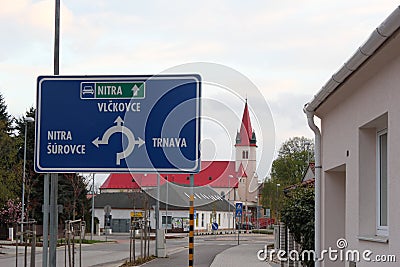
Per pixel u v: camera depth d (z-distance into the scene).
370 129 8.35
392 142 6.75
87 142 10.09
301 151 76.12
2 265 25.02
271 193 62.72
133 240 26.33
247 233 62.94
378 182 8.22
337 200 11.00
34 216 49.41
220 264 25.19
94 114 10.10
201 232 60.91
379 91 7.29
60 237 48.22
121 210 75.06
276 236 26.48
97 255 32.41
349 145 8.95
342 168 10.30
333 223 10.99
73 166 10.10
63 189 54.19
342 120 9.47
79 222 22.39
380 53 6.76
